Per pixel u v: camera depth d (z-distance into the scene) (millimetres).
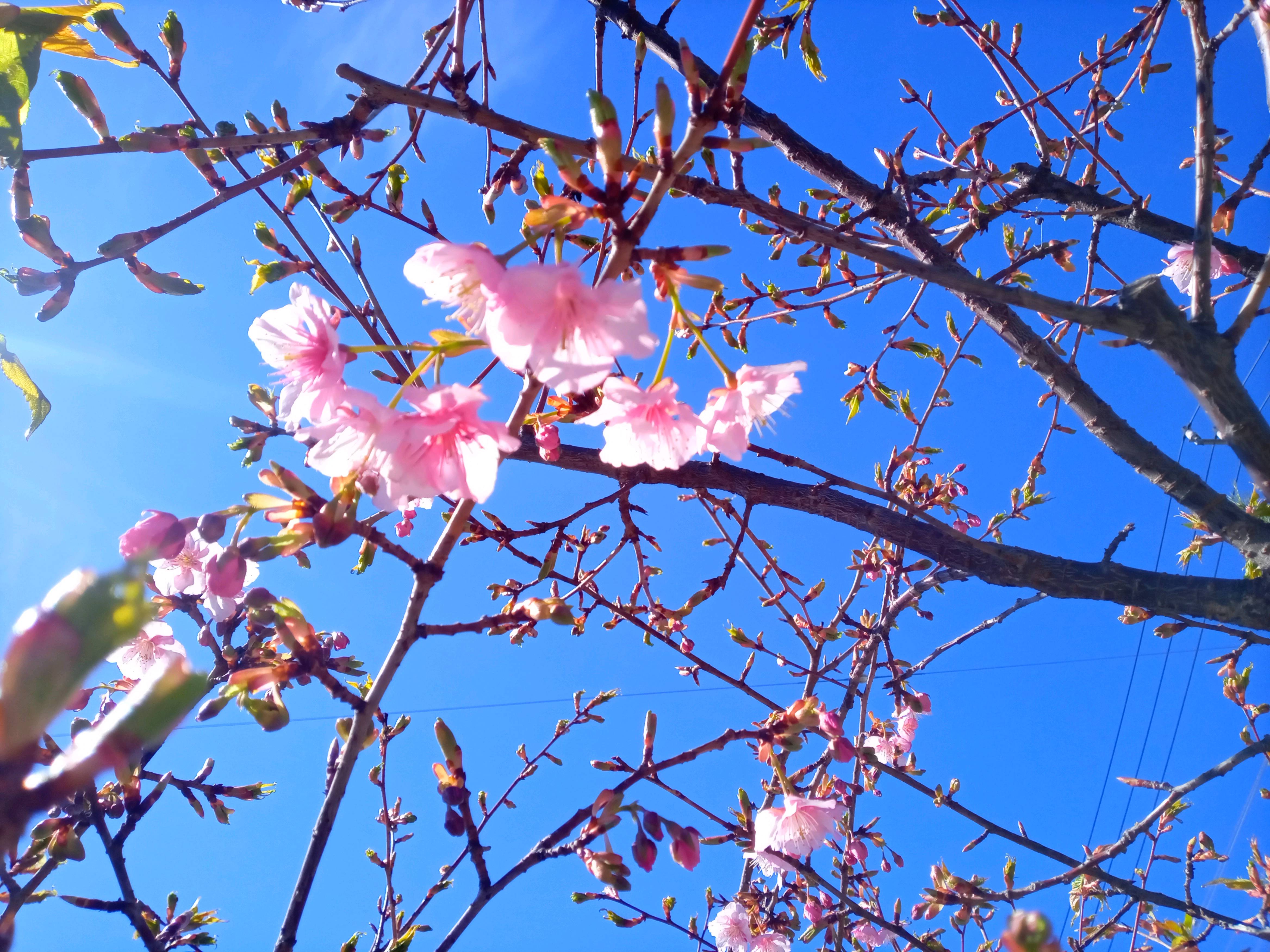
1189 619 387
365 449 216
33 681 63
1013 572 351
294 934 195
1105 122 414
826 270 391
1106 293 397
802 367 250
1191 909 363
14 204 232
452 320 223
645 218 197
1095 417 355
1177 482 343
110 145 241
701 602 344
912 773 438
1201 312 286
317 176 289
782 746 267
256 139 260
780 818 319
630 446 259
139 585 67
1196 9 285
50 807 64
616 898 340
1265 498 291
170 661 72
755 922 381
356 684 308
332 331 221
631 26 365
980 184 391
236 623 286
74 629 64
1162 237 380
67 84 241
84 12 238
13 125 228
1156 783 391
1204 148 285
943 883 396
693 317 248
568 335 203
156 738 68
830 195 388
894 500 321
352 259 293
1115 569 350
